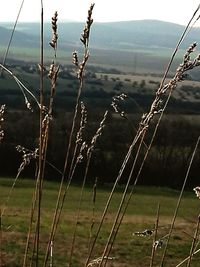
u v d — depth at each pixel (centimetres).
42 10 231
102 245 1975
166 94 247
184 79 241
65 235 2134
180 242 2169
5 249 1777
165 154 3300
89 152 277
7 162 3550
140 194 4028
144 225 2866
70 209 2980
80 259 1848
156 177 3894
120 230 2594
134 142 258
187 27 235
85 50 244
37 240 268
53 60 238
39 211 263
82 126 270
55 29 236
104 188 3328
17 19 244
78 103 257
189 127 3266
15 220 2414
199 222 298
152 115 247
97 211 2866
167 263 1931
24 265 280
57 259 1792
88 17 236
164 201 3856
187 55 238
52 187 3456
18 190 3547
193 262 1775
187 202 3706
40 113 243
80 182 3709
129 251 2109
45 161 256
